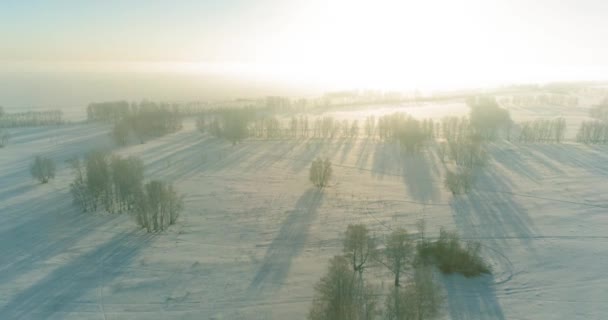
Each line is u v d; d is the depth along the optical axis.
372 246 72.06
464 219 92.94
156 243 82.56
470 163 134.50
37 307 62.22
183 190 113.94
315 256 77.44
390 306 50.75
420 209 99.31
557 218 92.81
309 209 100.25
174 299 63.97
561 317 58.97
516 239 83.00
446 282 67.38
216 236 85.75
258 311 61.12
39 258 76.75
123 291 66.06
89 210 98.81
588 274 69.94
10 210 98.50
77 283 68.44
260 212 98.44
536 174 125.00
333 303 50.00
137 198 89.62
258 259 76.19
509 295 64.31
